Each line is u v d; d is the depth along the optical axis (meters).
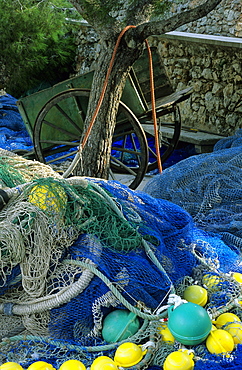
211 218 4.31
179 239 3.36
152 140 9.27
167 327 2.82
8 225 2.84
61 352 2.81
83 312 2.87
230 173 4.77
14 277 2.99
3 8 11.80
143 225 3.23
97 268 2.91
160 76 7.45
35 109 6.88
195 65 9.49
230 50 8.61
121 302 2.85
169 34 9.59
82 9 5.43
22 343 2.88
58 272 2.92
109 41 5.50
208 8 4.78
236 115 8.80
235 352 2.61
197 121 9.69
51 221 2.94
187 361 2.52
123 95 6.52
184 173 4.92
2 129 9.80
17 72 12.54
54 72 13.28
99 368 2.52
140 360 2.66
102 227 3.11
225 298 3.06
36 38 12.14
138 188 7.04
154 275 2.98
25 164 3.78
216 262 3.40
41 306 2.84
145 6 5.57
